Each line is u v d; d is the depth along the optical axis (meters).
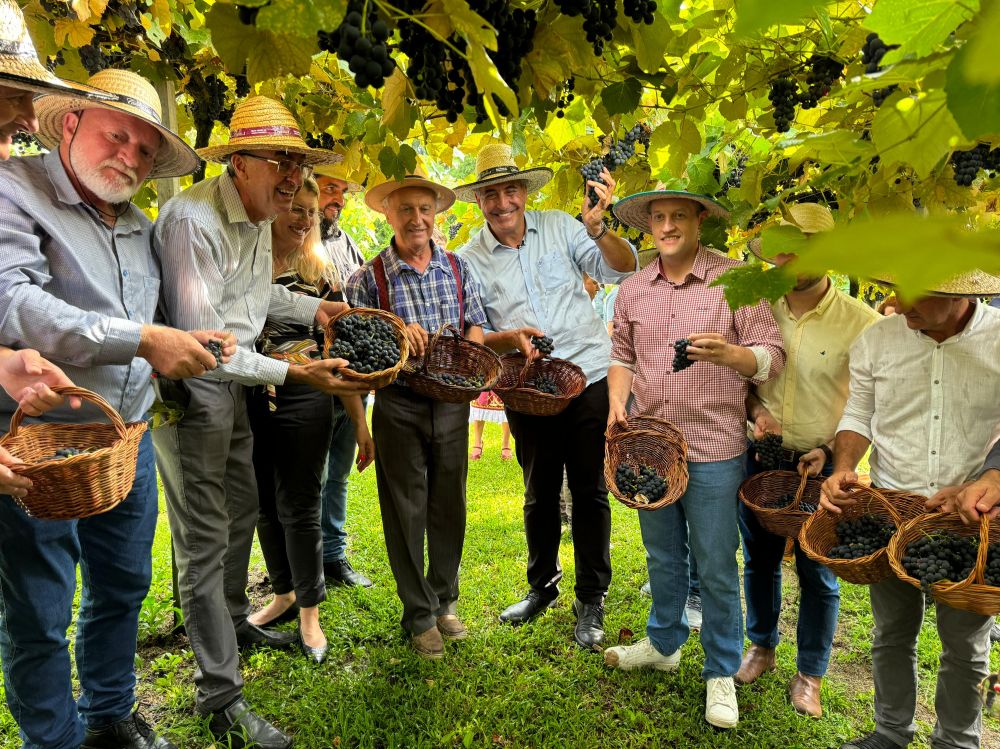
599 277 3.87
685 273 3.08
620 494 2.96
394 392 3.31
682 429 3.02
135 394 2.48
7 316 2.05
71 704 2.43
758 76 2.42
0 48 1.82
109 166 2.20
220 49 1.23
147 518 2.62
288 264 3.56
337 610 3.84
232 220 2.77
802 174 2.90
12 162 2.17
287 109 2.78
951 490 2.40
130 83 2.24
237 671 2.91
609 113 2.27
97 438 2.26
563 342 3.75
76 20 2.61
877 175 2.03
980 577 2.08
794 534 2.92
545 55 1.70
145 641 3.53
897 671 2.72
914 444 2.58
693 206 3.02
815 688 3.20
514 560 4.64
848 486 2.68
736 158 3.62
